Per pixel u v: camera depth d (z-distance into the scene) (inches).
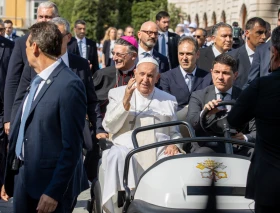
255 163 186.5
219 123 257.3
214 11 2027.6
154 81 284.0
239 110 190.4
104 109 358.9
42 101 209.2
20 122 218.2
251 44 381.4
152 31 418.3
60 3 2014.0
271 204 180.9
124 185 227.5
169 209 202.2
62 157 206.1
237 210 203.6
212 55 421.7
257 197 183.5
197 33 594.2
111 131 279.0
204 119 253.9
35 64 212.8
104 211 245.9
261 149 185.9
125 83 355.9
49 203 203.8
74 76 212.2
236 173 210.2
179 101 361.1
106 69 362.3
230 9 1854.1
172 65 510.3
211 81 365.4
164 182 208.5
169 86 362.3
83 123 211.0
